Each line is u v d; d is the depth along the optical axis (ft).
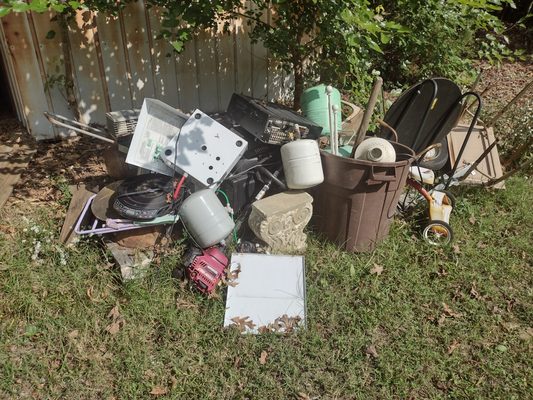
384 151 10.34
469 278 10.80
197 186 10.88
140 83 14.90
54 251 10.41
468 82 17.79
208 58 15.62
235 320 9.36
